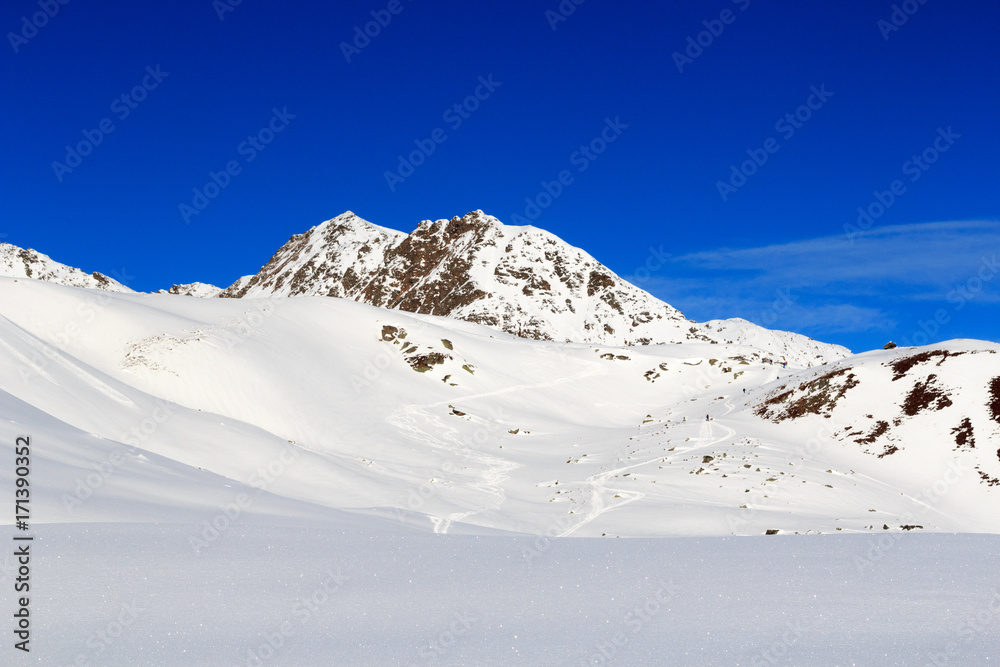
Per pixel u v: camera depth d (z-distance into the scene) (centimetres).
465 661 770
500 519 4094
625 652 798
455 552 1420
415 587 1103
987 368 6975
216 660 754
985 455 5978
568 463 6028
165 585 1033
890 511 4944
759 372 10106
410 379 8494
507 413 8081
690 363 10688
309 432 6594
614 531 3850
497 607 990
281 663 754
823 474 5494
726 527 3972
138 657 756
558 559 1375
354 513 2994
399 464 5831
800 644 814
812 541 1659
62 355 5044
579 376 10012
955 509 5325
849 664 741
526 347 10869
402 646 813
